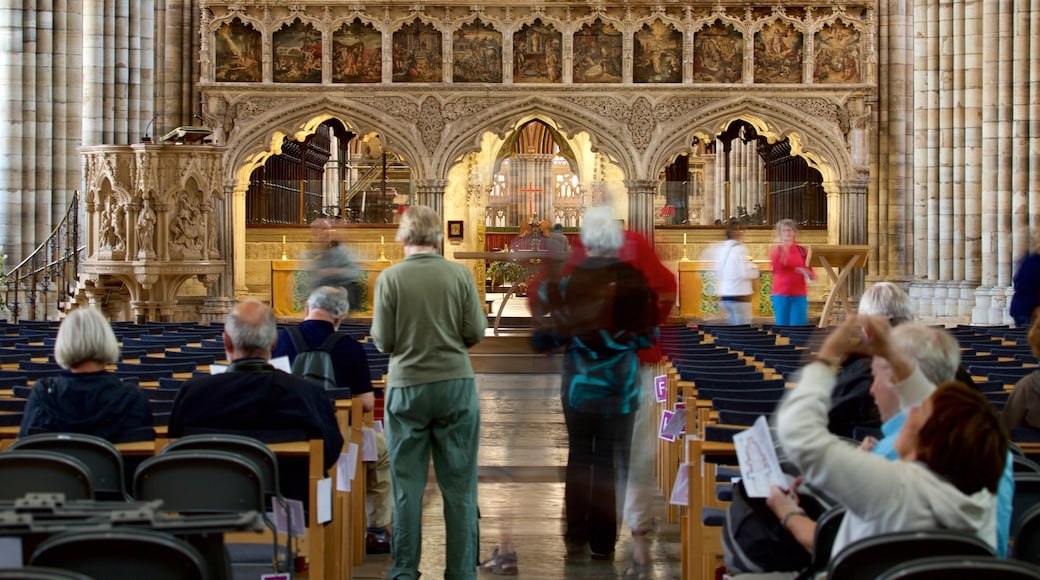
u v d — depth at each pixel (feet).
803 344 54.13
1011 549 20.94
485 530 37.01
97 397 25.98
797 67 102.83
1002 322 91.40
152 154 73.26
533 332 34.17
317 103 101.40
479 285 112.78
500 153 128.98
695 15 101.96
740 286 75.72
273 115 101.09
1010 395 28.37
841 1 101.91
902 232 104.58
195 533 17.17
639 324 33.60
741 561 21.70
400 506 29.43
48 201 91.35
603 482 33.58
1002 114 92.58
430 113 101.76
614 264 33.58
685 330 61.82
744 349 50.34
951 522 16.63
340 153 141.38
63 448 23.58
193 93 102.73
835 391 26.66
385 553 35.78
